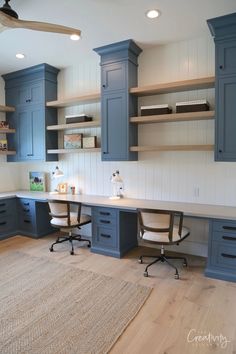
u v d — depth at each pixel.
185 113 2.91
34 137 4.17
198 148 2.91
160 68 3.32
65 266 3.04
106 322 2.02
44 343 1.80
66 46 3.30
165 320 2.04
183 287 2.54
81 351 1.73
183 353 1.71
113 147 3.40
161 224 2.68
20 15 2.52
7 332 1.92
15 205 4.21
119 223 3.22
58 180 4.36
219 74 2.69
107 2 2.33
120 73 3.30
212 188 3.13
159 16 2.58
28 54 3.55
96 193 3.98
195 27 2.83
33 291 2.49
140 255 3.37
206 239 3.25
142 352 1.72
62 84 4.16
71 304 2.27
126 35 3.01
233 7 2.42
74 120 3.81
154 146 3.17
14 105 4.37
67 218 3.39
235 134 2.65
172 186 3.37
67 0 2.29
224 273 2.66
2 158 4.51
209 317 2.07
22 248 3.64
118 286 2.57
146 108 3.20
